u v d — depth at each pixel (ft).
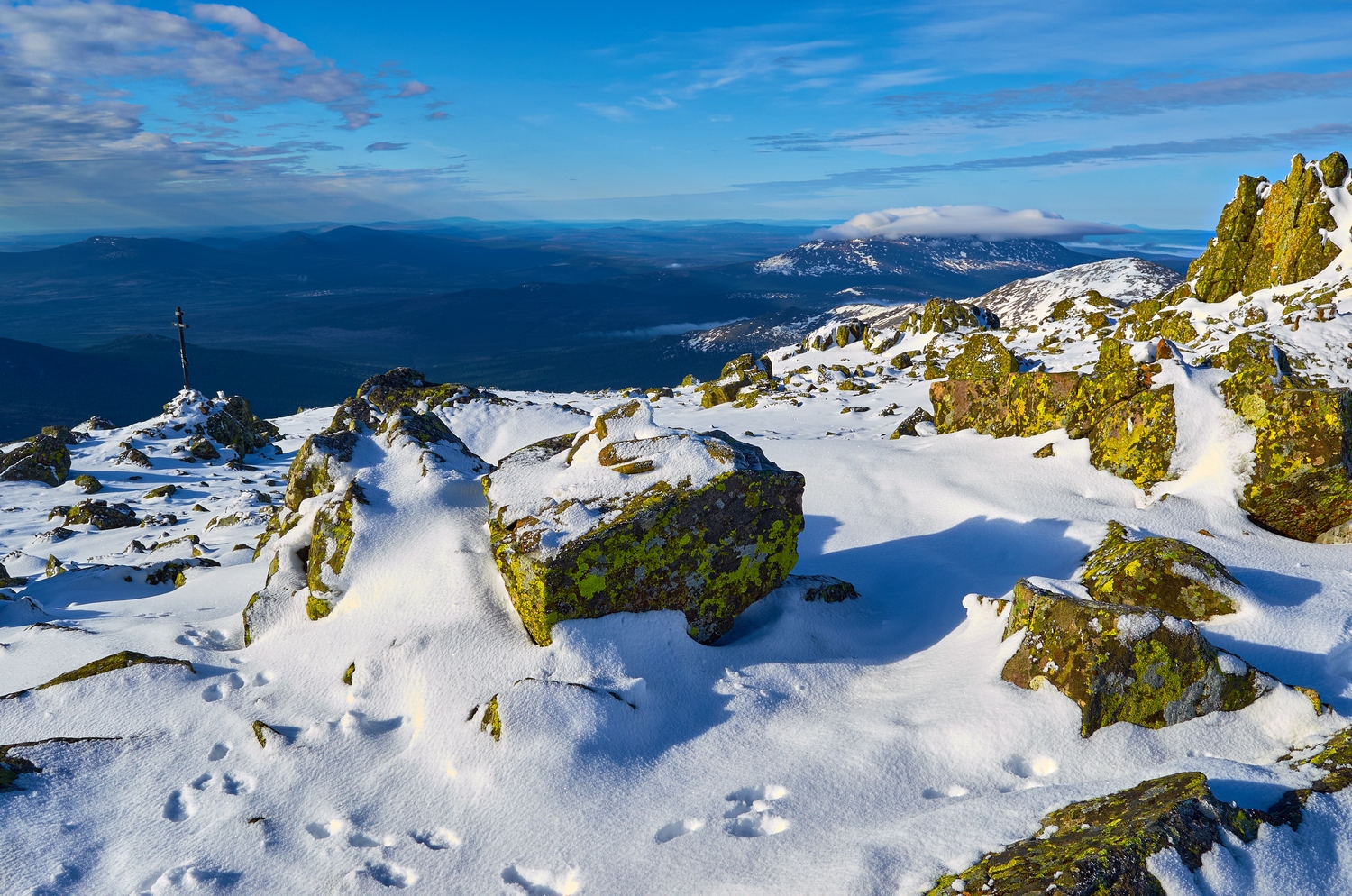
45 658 22.85
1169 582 21.67
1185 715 16.84
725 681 19.48
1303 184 118.42
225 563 38.96
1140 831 11.97
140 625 26.17
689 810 15.23
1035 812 13.64
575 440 24.25
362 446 27.84
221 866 14.56
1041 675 17.25
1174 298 139.03
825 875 12.81
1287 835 12.73
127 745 18.01
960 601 24.81
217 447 95.61
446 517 24.20
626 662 19.10
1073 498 32.71
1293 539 29.27
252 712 19.25
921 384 123.54
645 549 20.16
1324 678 18.76
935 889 12.09
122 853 14.96
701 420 105.09
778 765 16.35
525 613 19.76
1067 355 129.90
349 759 17.42
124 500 70.33
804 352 192.95
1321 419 28.25
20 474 75.92
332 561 23.48
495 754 16.51
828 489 37.70
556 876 13.96
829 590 24.06
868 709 18.30
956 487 35.47
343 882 13.93
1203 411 32.35
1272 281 122.01
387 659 20.07
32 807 16.01
